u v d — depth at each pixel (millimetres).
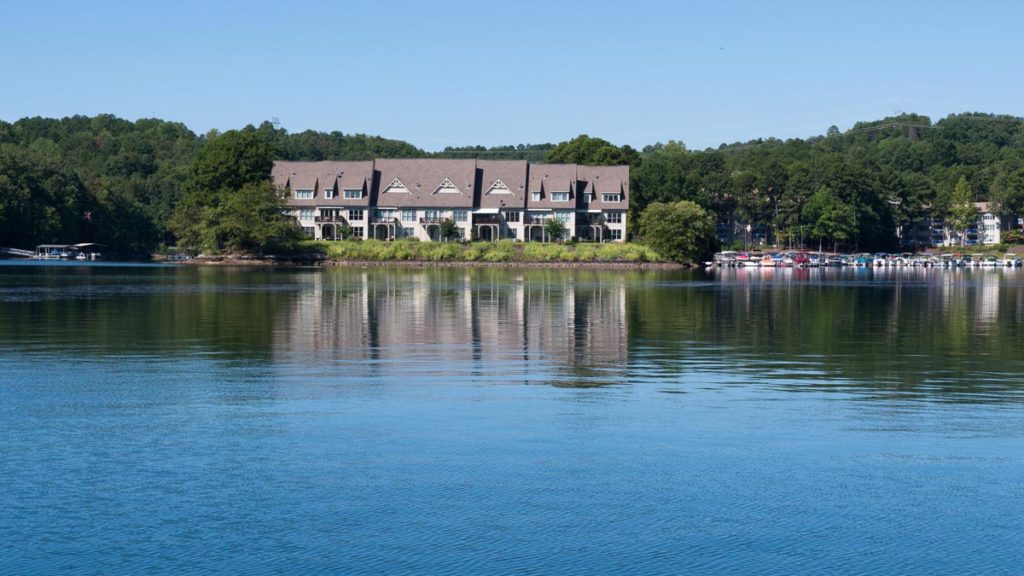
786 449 19016
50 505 15578
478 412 22219
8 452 18453
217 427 20531
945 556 13891
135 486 16484
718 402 23703
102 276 93500
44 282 80500
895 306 59562
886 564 13641
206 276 96625
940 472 17531
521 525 14891
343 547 14055
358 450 18688
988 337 39688
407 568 13398
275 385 25781
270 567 13414
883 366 30344
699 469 17641
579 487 16594
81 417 21484
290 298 61562
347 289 73188
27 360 30578
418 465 17734
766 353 33656
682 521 15117
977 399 24359
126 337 37281
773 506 15758
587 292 71938
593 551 13992
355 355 32281
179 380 26547
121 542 14188
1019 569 13477
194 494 16109
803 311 54344
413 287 76938
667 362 31047
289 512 15359
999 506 15797
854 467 17828
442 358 31688
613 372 28641
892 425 21203
